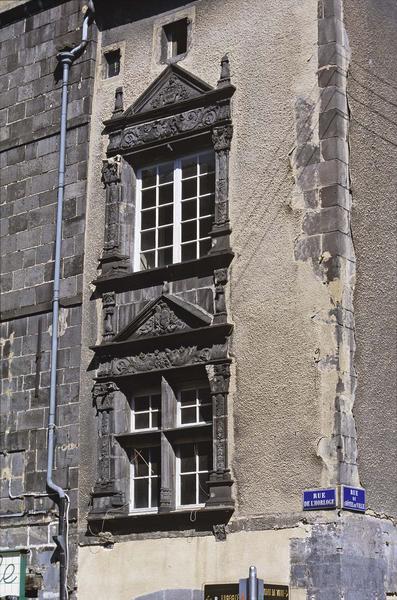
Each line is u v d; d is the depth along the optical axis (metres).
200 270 22.27
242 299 21.52
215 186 22.48
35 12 26.78
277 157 21.78
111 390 22.83
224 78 22.91
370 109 22.19
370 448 20.36
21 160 26.05
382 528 20.25
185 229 23.25
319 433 19.94
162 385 22.22
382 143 22.33
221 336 21.52
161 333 22.41
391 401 21.08
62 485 23.11
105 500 22.31
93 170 24.61
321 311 20.50
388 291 21.62
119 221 23.81
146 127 23.92
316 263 20.77
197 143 23.27
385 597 19.91
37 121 26.00
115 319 23.33
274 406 20.59
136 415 22.89
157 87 23.97
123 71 24.80
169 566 21.14
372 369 20.81
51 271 24.69
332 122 21.25
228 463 20.86
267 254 21.42
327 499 19.50
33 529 23.36
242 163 22.23
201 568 20.69
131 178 24.22
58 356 24.00
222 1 23.50
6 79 26.95
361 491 19.83
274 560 19.81
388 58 23.02
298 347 20.59
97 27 25.50
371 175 21.84
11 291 25.31
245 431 20.81
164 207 23.72
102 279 23.50
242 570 20.16
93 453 22.86
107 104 24.84
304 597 19.30
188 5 24.05
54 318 24.16
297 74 21.95
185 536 21.08
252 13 22.94
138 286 23.16
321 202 20.98
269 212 21.59
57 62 25.94
